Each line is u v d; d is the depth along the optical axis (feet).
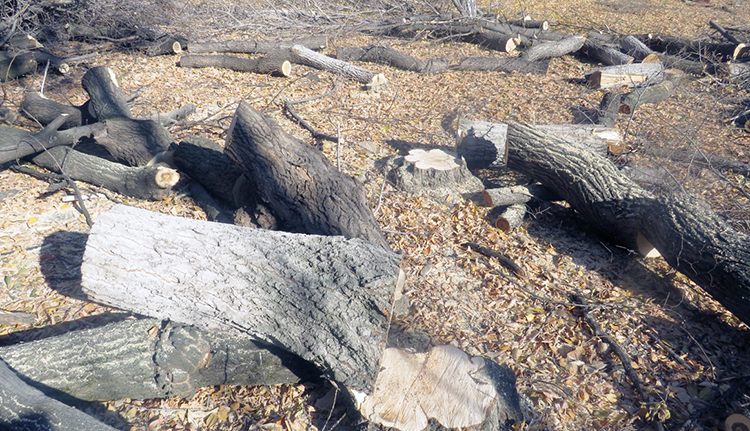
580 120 27.66
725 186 20.48
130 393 11.53
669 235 15.21
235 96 30.53
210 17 43.93
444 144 25.25
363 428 10.42
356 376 10.61
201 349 11.60
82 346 11.22
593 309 14.96
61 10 37.17
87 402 11.47
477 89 32.94
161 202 19.70
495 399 10.53
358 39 42.91
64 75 32.40
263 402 11.94
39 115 23.98
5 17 33.91
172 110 27.73
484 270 16.62
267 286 11.35
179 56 37.42
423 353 11.59
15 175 20.90
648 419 11.60
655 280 16.46
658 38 39.55
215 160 18.98
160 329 11.80
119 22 38.81
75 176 20.44
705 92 30.58
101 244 11.86
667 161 21.11
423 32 44.11
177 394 11.73
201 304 11.52
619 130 25.08
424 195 20.52
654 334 14.16
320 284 11.03
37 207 18.85
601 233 18.40
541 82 33.99
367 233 15.29
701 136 25.13
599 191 17.44
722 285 13.85
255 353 11.67
